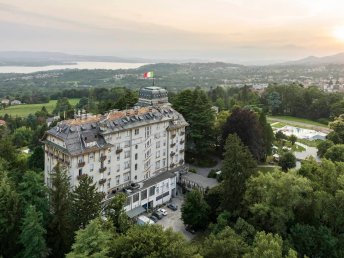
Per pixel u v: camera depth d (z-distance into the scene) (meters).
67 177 81.31
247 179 88.31
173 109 126.12
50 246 71.06
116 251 58.16
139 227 65.44
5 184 72.94
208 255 66.12
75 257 51.34
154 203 105.75
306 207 83.88
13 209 69.12
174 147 119.50
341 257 72.88
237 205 88.56
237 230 76.75
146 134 106.69
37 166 118.56
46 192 77.44
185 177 115.19
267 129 140.50
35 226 64.44
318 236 75.19
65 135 89.56
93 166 92.25
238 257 64.81
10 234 68.94
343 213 78.31
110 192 98.44
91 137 92.25
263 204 79.75
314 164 98.75
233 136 91.75
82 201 73.75
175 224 95.94
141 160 106.62
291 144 166.75
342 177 82.62
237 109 134.12
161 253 56.06
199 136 128.75
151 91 125.62
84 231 55.81
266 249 60.59
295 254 60.97
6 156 106.44
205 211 91.62
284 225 78.69
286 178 80.00
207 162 132.25
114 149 97.31
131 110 107.75
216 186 100.75
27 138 186.62
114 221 78.12
